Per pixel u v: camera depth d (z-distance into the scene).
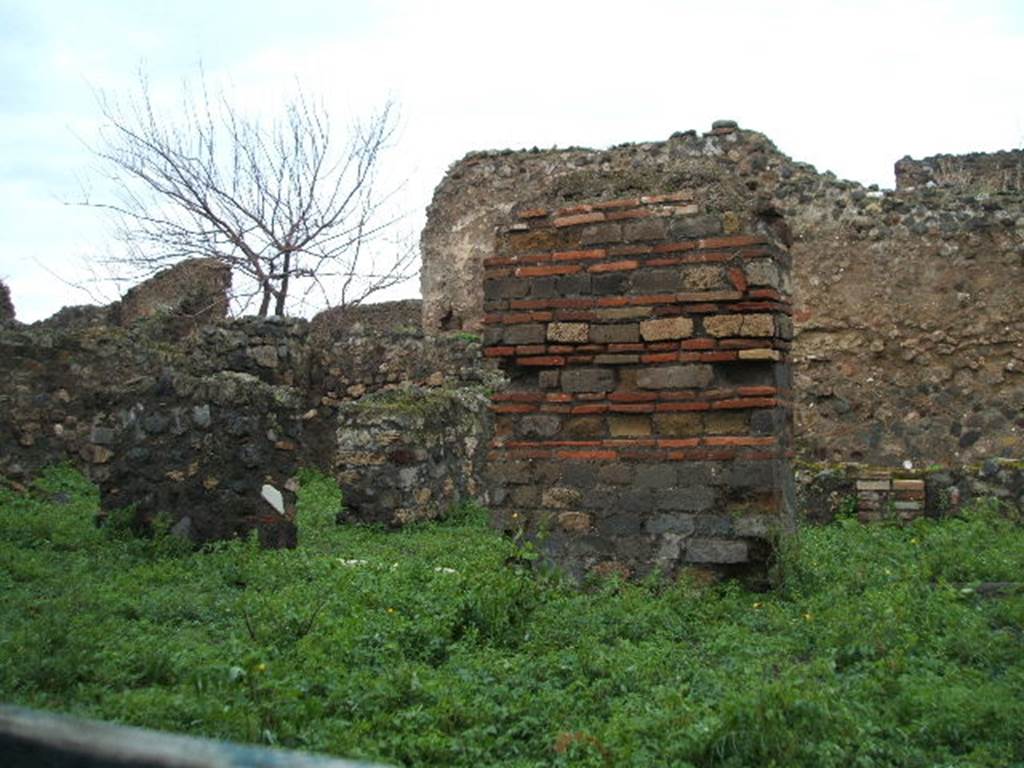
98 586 6.68
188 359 15.91
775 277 7.16
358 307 23.77
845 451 16.45
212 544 8.62
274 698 4.30
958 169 21.78
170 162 20.39
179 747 1.36
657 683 4.92
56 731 1.43
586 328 7.41
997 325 15.79
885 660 5.09
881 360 16.47
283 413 9.59
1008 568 7.61
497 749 4.11
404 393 13.11
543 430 7.51
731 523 7.00
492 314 7.66
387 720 4.25
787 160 18.36
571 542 7.34
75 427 14.23
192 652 4.95
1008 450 15.53
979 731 4.25
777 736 3.90
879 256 16.56
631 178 7.45
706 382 7.12
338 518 12.01
